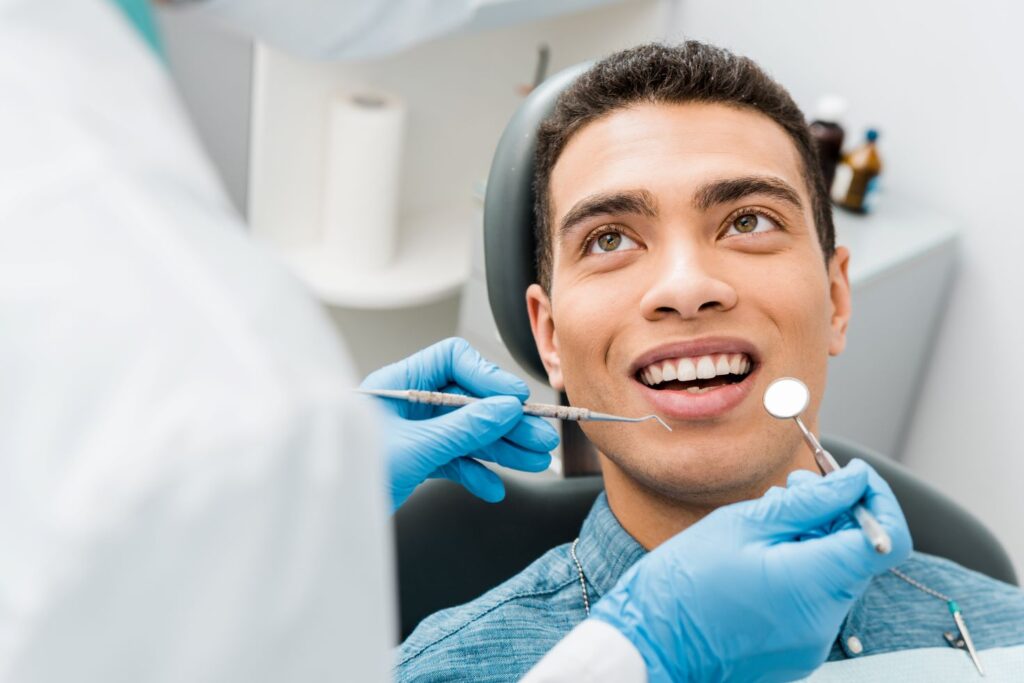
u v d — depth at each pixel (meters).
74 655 0.42
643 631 0.85
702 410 1.10
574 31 2.63
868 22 2.24
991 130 2.15
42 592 0.41
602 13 2.57
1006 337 2.24
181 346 0.42
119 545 0.41
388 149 2.38
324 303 2.46
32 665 0.42
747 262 1.12
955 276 2.27
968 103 2.17
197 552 0.42
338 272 2.49
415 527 1.27
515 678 1.13
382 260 2.52
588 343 1.14
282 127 2.38
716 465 1.11
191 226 0.46
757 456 1.12
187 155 0.49
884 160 2.29
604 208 1.13
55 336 0.43
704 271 1.10
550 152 1.20
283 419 0.42
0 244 0.44
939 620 1.18
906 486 1.40
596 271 1.15
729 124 1.16
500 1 2.11
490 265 1.27
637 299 1.12
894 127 2.27
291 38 1.12
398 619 1.28
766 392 0.93
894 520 0.86
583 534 1.23
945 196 2.24
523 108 1.25
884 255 2.07
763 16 2.37
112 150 0.47
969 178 2.20
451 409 1.24
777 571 0.85
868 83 2.28
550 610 1.18
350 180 2.40
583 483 1.36
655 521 1.18
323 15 1.08
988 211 2.20
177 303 0.43
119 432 0.41
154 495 0.41
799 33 2.33
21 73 0.47
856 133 2.33
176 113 0.51
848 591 0.85
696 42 1.21
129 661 0.43
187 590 0.42
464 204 2.85
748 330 1.11
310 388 0.43
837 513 0.89
